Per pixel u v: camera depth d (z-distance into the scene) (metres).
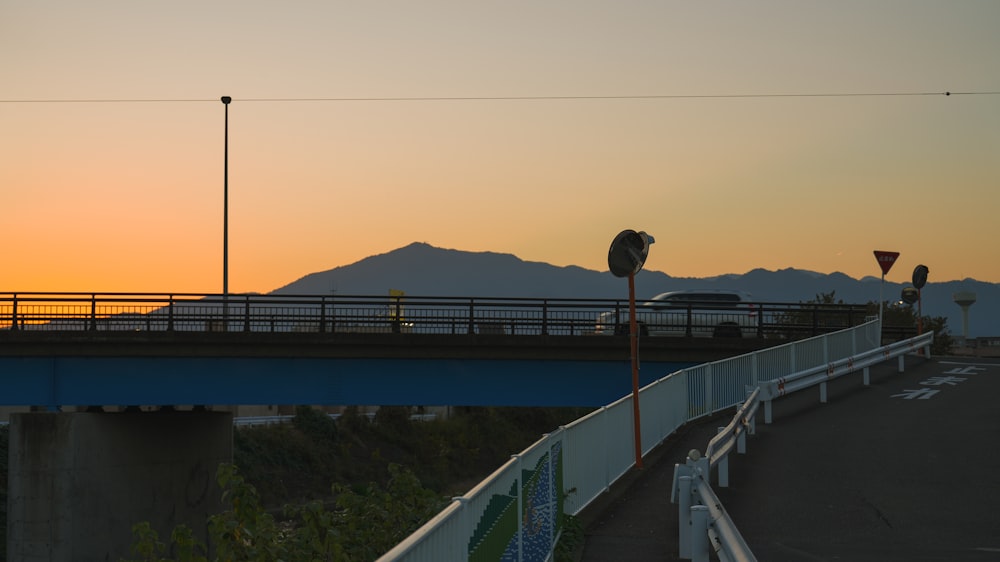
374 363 30.89
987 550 11.00
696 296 37.66
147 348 30.62
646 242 17.09
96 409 32.97
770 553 10.81
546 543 9.60
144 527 10.47
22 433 30.95
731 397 25.12
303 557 9.47
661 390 20.03
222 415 37.88
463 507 5.97
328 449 51.81
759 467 16.64
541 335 30.36
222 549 9.35
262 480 45.09
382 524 10.36
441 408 66.12
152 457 33.94
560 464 11.04
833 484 15.15
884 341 39.84
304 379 30.91
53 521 30.50
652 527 12.48
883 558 10.58
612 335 30.88
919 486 14.98
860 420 22.05
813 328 33.44
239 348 30.62
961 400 24.88
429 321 31.42
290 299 31.45
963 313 73.81
